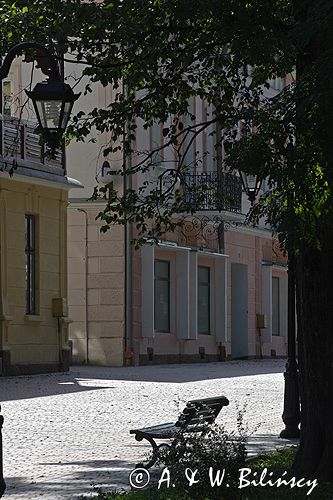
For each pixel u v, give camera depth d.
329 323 15.43
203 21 17.05
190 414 15.91
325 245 15.30
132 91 18.92
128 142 19.41
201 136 51.72
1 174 37.97
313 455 15.55
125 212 19.44
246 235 58.50
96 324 46.88
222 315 55.25
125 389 33.16
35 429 23.08
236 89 18.94
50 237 40.94
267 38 15.34
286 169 14.21
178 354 51.19
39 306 40.12
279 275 63.47
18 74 45.41
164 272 50.44
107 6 17.97
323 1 14.22
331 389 15.47
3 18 18.77
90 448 20.20
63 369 40.91
